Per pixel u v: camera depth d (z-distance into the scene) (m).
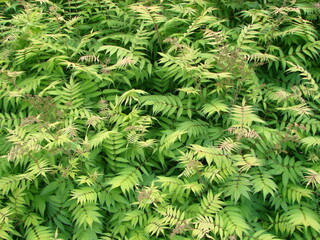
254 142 3.55
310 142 3.40
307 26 4.30
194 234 2.83
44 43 4.09
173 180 3.30
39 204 3.36
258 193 3.60
